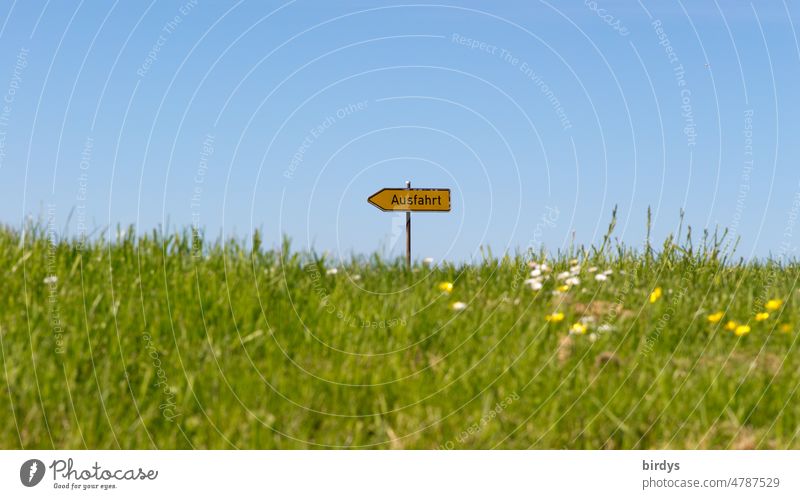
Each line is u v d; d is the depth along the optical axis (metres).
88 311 4.60
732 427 3.97
